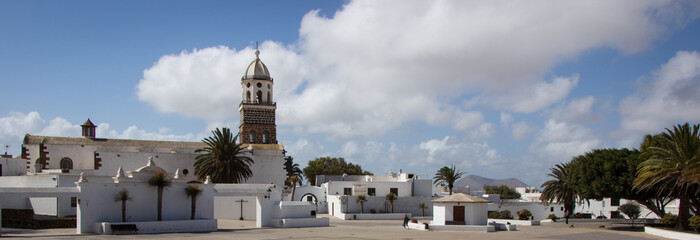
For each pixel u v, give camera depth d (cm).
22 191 3800
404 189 8225
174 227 4381
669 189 4647
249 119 8462
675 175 4081
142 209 4372
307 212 5353
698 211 4400
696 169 3788
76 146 6962
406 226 5084
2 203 5175
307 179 12288
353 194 7856
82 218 4044
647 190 4706
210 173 6644
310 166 12456
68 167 6881
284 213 5206
